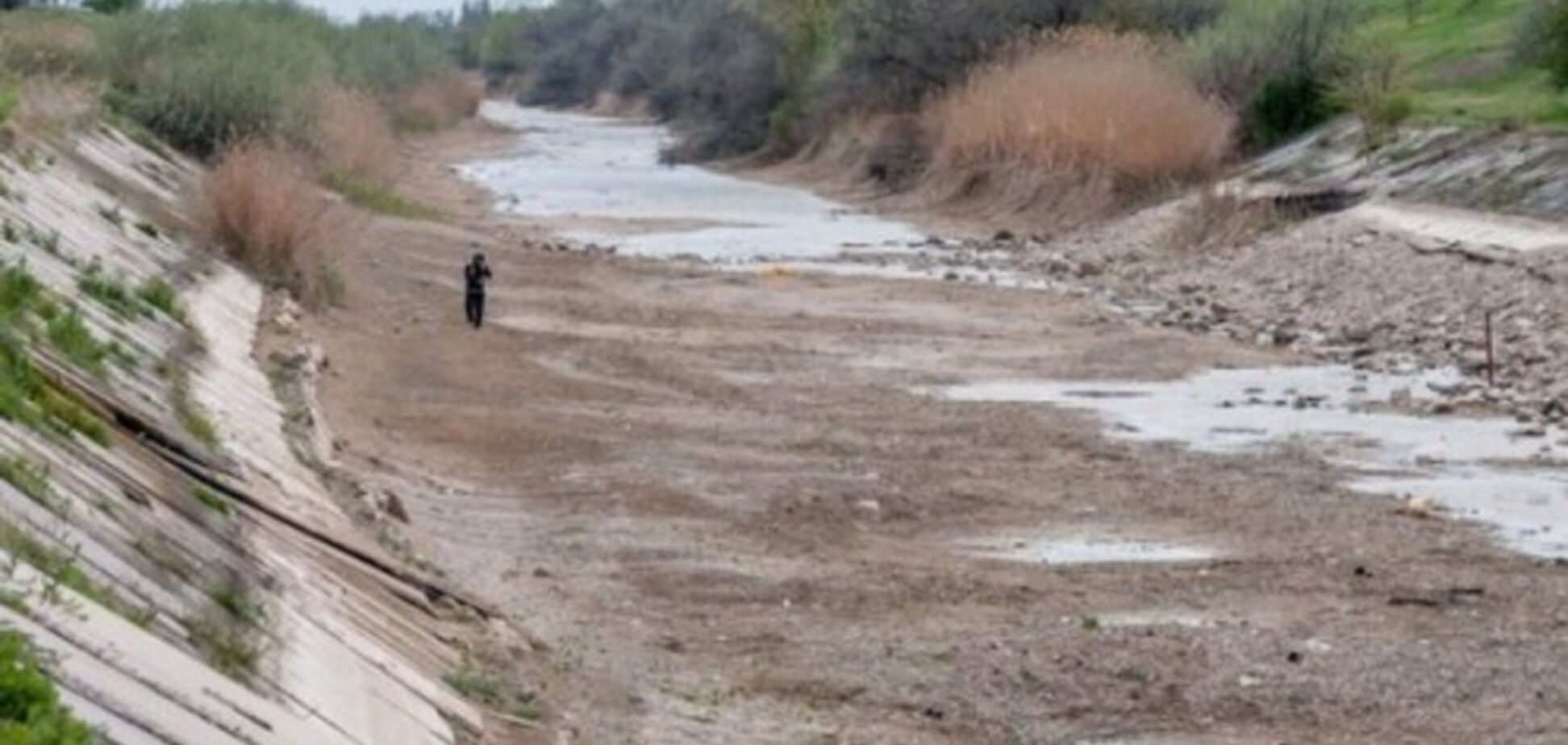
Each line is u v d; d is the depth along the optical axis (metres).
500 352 60.47
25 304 33.88
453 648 28.61
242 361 47.91
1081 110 105.56
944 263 88.81
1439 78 101.69
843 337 66.00
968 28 133.88
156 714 17.50
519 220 107.00
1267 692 28.44
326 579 28.41
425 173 136.62
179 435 32.06
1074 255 90.12
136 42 93.38
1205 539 38.28
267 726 19.64
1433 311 65.44
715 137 167.12
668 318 69.38
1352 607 33.06
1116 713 27.58
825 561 36.22
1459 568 35.75
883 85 140.38
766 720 27.11
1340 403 53.38
